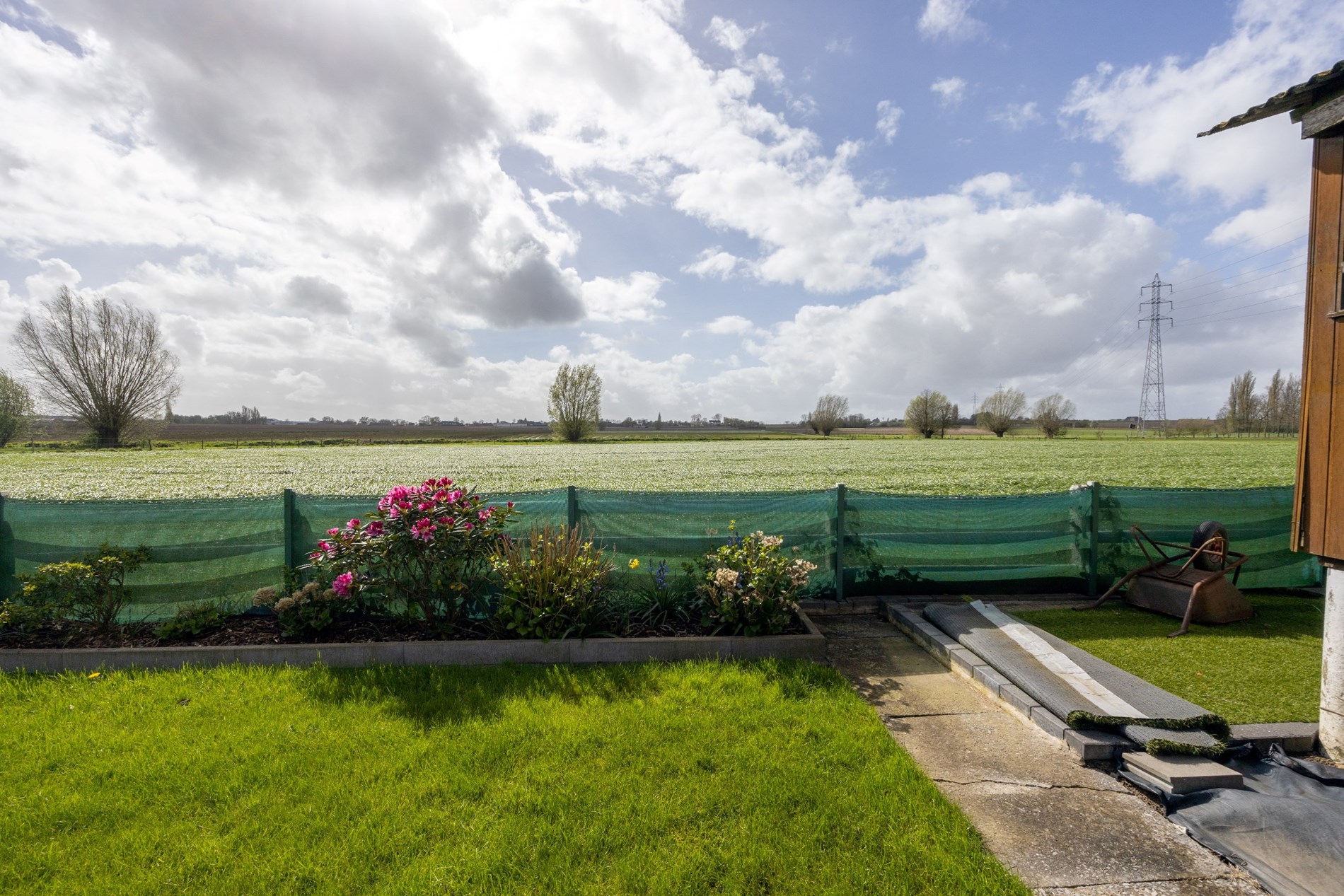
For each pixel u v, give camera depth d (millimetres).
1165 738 3471
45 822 2930
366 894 2488
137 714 4012
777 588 5246
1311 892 2469
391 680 4488
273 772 3322
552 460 42062
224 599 5840
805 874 2604
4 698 4270
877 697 4512
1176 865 2719
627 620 5426
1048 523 7094
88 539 5793
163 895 2479
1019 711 4191
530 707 4078
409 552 5184
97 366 54375
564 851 2715
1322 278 3674
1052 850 2812
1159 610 6320
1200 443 64500
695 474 30219
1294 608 6562
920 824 2926
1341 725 3555
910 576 6949
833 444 68312
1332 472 3594
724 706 4113
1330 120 3547
